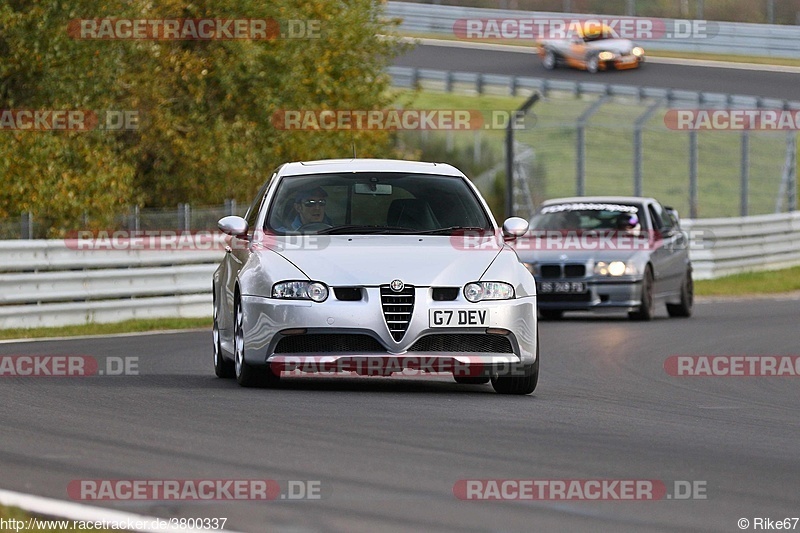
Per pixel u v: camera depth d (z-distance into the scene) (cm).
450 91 16238
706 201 13788
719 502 1995
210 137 8819
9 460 2253
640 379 3962
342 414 2872
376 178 3628
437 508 1900
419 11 19788
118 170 7831
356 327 3194
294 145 9288
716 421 3000
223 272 3741
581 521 1838
